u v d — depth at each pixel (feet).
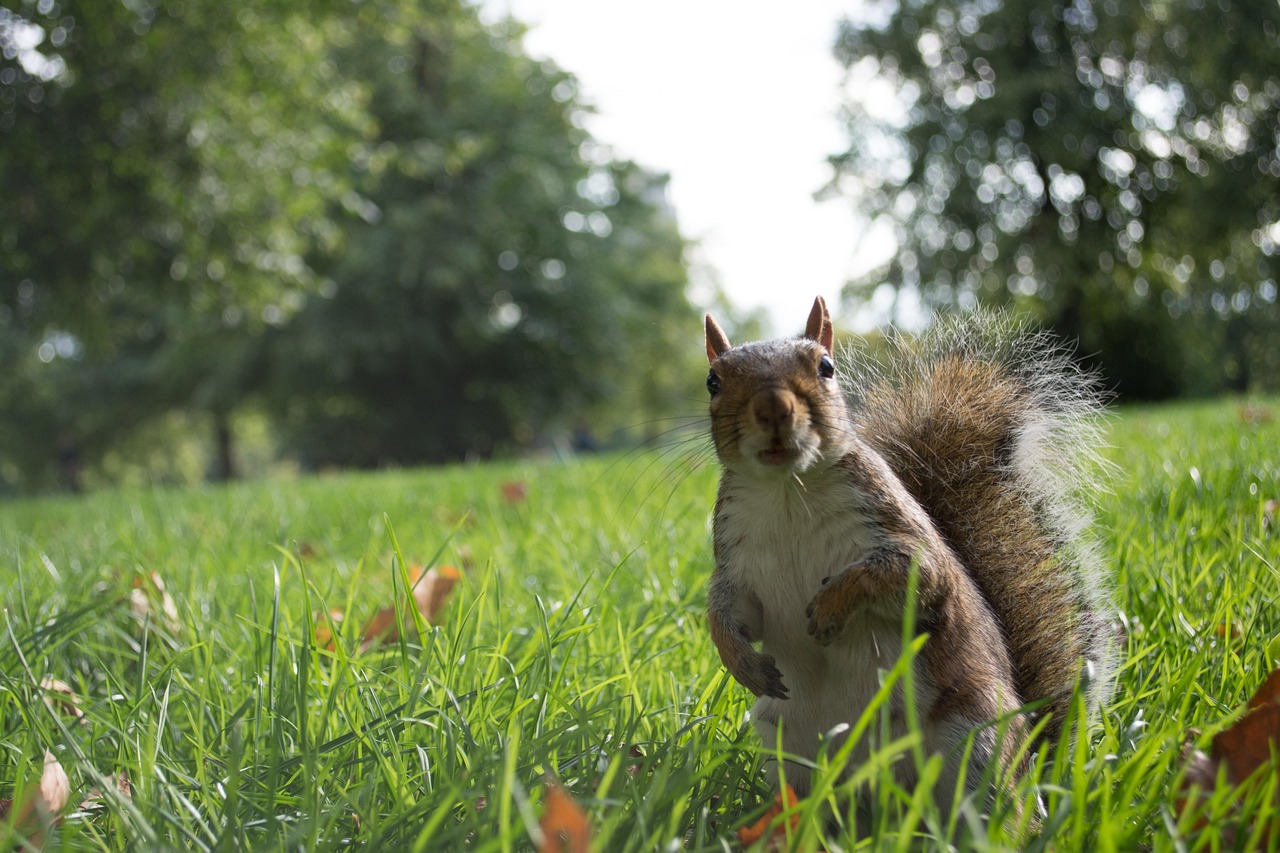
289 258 65.21
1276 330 100.12
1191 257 96.02
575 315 114.32
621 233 123.85
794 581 7.38
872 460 7.54
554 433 123.13
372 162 73.67
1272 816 5.00
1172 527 12.19
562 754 7.02
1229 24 90.07
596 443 100.42
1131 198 100.22
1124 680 8.23
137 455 142.92
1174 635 8.59
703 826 5.59
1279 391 103.96
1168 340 95.91
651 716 7.81
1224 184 88.79
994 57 103.55
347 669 7.70
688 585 12.19
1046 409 9.32
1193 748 5.98
